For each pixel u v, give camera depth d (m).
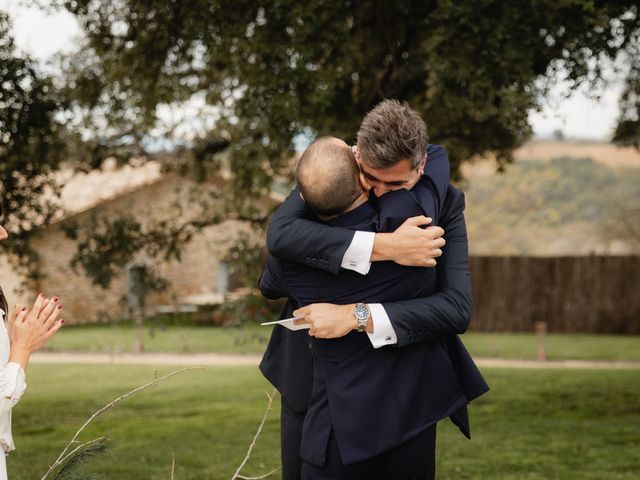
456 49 6.07
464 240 2.64
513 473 5.89
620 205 37.00
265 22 6.72
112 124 8.98
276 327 3.09
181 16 7.05
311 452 2.55
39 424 8.81
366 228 2.46
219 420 8.87
